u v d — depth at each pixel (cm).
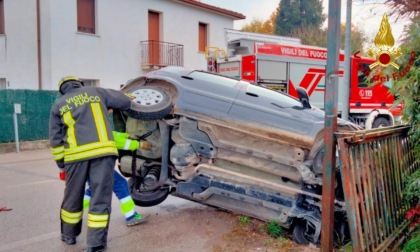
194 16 2020
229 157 434
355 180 327
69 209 397
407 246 362
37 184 684
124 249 395
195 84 465
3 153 1059
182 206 543
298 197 414
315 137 406
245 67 1232
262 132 419
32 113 1139
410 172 430
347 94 1034
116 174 455
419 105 370
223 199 449
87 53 1584
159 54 1842
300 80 1305
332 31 314
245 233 436
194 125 436
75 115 380
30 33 1517
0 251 393
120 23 1695
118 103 409
